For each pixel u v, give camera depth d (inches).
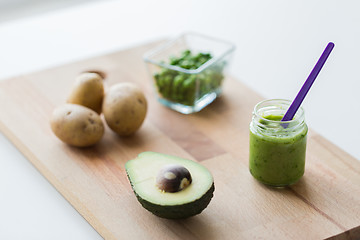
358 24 49.3
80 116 35.5
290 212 31.3
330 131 39.3
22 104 40.2
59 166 35.0
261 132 32.3
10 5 54.2
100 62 44.3
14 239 31.2
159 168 31.6
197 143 36.6
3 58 47.8
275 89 43.3
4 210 32.9
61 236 31.4
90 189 33.3
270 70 45.3
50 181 34.5
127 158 35.6
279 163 32.2
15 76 43.0
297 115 32.9
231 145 36.3
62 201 33.5
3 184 34.6
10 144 37.8
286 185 32.9
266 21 51.1
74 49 48.9
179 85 38.5
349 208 31.4
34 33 51.2
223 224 30.8
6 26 52.3
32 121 38.6
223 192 32.7
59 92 41.3
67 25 52.4
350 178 33.4
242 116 38.7
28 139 37.1
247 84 43.9
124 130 36.6
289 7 52.5
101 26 52.1
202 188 30.4
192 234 30.3
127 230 30.6
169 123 38.4
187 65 38.8
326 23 49.7
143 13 53.8
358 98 42.1
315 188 32.8
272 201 32.0
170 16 53.1
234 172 34.2
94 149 36.3
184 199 30.0
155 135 37.4
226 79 42.2
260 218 31.0
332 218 30.9
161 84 39.2
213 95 40.2
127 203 32.2
